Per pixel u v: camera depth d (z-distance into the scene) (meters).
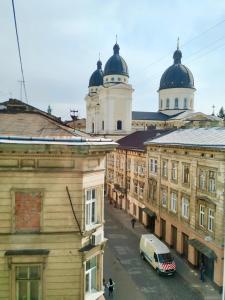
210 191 26.36
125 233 39.34
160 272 27.16
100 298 14.15
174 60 83.50
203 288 25.02
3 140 11.93
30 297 12.76
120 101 70.12
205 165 26.91
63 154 12.59
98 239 13.67
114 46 79.12
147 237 31.28
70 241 12.87
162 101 83.62
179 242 31.89
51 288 12.80
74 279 12.93
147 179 40.69
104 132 70.31
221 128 31.03
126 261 30.48
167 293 24.17
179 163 31.92
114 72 76.12
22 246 12.55
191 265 28.97
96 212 14.14
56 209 12.77
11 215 12.45
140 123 77.62
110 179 59.78
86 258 13.12
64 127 15.87
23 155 12.38
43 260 12.57
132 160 47.66
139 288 24.95
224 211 24.05
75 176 12.85
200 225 28.06
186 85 80.88
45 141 12.39
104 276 27.02
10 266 12.38
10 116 16.16
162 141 36.22
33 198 12.66
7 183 12.41
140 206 44.12
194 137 31.73
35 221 12.70
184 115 70.88
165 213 35.16
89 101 85.06
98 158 13.88
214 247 25.11
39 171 12.54
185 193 30.56
